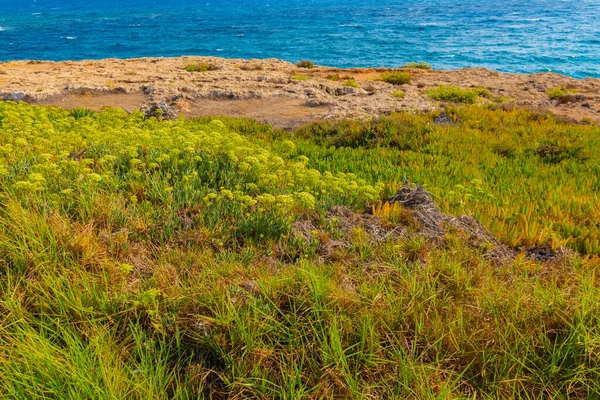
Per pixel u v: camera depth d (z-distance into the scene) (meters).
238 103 22.23
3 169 5.41
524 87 28.14
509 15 129.75
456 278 4.38
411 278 4.34
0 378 3.13
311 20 131.00
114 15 161.25
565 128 16.55
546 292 4.21
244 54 78.25
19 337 3.38
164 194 5.75
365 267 4.71
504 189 9.34
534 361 3.65
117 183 5.91
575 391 3.47
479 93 25.53
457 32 98.56
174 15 157.50
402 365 3.44
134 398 3.17
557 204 7.98
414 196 6.52
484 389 3.49
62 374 3.09
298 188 6.71
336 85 26.14
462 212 6.98
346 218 5.89
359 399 3.28
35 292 3.93
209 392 3.41
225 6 197.50
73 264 4.25
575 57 67.12
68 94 22.47
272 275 4.44
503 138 14.39
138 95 22.95
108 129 10.28
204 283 4.12
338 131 15.21
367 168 10.80
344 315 3.82
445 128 15.51
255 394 3.29
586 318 3.87
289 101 22.53
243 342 3.61
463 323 3.90
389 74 30.39
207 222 5.32
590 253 6.16
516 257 5.40
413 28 107.06
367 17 134.75
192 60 39.88
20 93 21.14
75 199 5.34
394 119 15.84
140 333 3.62
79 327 3.66
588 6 148.38
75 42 95.62
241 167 6.61
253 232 5.27
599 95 24.02
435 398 3.29
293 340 3.66
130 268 4.07
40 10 193.50
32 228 4.51
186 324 3.78
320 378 3.41
